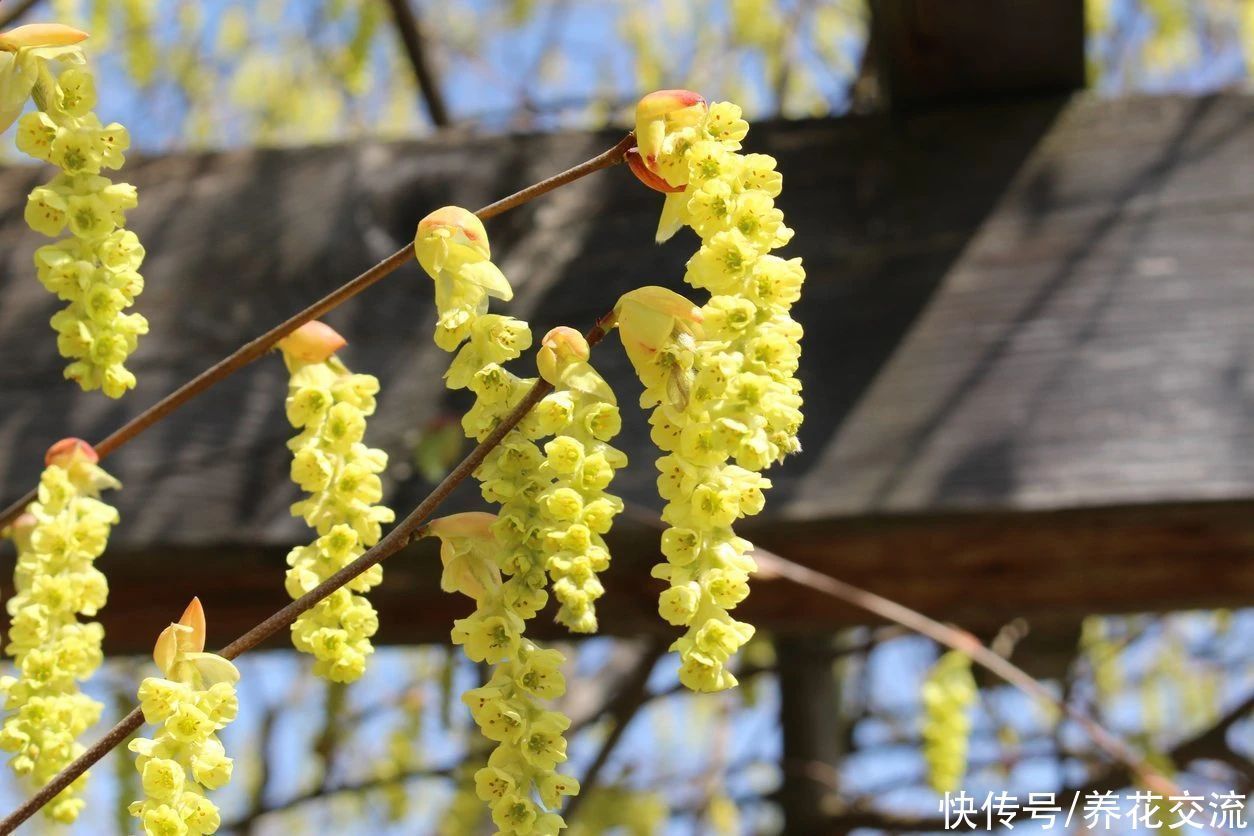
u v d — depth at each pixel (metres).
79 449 0.58
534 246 0.86
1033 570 0.83
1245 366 0.79
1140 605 0.85
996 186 0.84
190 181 0.89
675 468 0.49
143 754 0.50
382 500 0.80
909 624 0.85
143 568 0.81
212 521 0.80
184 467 0.82
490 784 0.50
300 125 1.59
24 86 0.53
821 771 1.32
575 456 0.49
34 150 0.52
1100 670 1.50
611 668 1.56
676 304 0.50
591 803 1.43
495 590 0.51
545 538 0.49
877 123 0.87
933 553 0.83
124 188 0.53
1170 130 0.85
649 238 0.86
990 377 0.80
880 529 0.78
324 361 0.57
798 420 0.48
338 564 0.53
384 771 1.48
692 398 0.48
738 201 0.49
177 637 0.51
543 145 0.89
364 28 1.29
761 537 0.80
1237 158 0.84
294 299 0.86
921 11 0.81
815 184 0.85
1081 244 0.82
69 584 0.56
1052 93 0.87
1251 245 0.82
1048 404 0.79
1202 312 0.80
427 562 0.80
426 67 1.29
